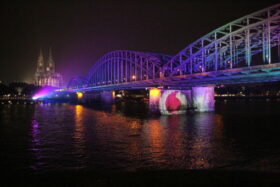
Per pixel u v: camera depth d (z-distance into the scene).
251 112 74.88
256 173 18.22
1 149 27.89
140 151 26.27
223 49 55.38
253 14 43.28
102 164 21.86
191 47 58.97
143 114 72.00
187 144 29.39
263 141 30.78
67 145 29.80
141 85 76.38
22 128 44.59
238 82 56.94
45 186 17.42
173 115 63.97
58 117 65.38
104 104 144.25
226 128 41.66
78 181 18.08
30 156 24.89
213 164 21.08
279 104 129.88
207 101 73.81
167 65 69.25
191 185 16.55
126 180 17.88
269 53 40.41
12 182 18.17
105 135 36.50
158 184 16.95
